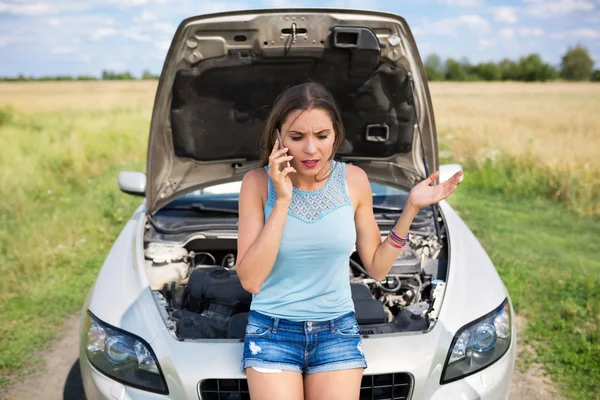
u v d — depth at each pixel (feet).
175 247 10.05
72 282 16.14
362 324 8.14
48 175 27.81
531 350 12.41
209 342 7.38
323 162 6.38
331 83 10.33
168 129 10.45
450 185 6.47
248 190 6.61
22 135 43.37
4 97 124.47
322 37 9.71
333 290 6.59
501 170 29.35
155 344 7.41
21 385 11.50
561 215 23.48
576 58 266.98
